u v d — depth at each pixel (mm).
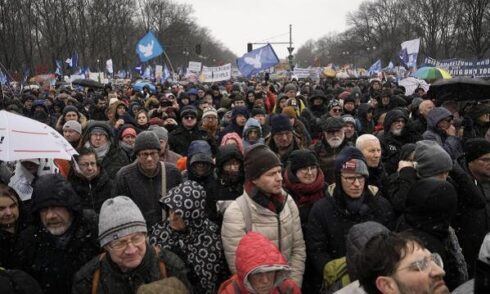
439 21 54594
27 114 13492
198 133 7543
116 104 9664
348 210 3689
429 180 3236
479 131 7102
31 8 46375
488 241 2055
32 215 3348
